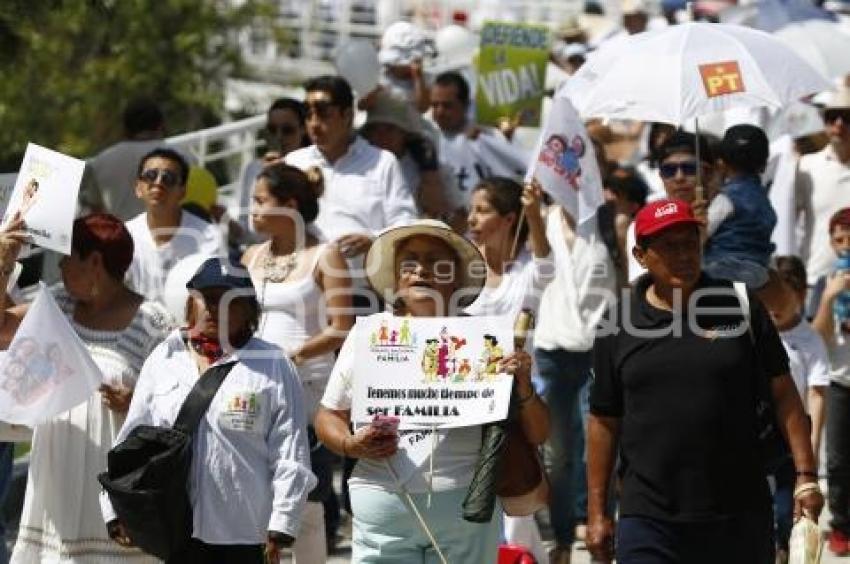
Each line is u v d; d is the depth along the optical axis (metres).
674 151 9.69
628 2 15.20
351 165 10.27
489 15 24.55
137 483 6.78
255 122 14.62
